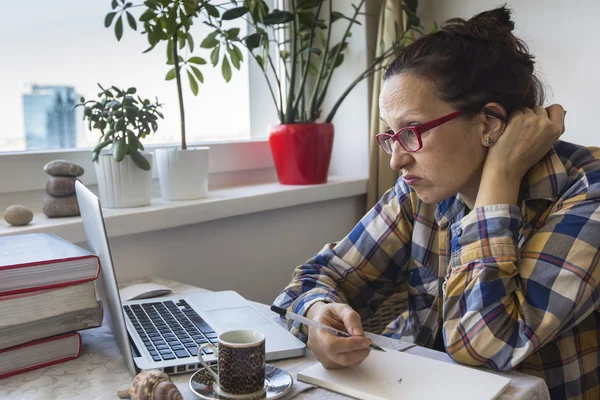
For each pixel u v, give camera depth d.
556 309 0.83
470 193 1.01
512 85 0.94
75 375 0.82
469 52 0.92
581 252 0.85
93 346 0.94
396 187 1.21
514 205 0.91
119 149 1.35
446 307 0.90
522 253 0.90
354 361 0.80
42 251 0.91
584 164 0.96
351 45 2.02
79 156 1.54
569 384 0.94
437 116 0.92
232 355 0.71
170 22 1.40
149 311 1.05
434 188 0.95
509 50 0.95
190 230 1.53
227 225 1.62
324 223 1.91
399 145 0.95
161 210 1.39
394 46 1.78
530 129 0.92
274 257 1.76
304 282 1.09
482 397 0.72
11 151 1.46
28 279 0.83
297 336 0.95
